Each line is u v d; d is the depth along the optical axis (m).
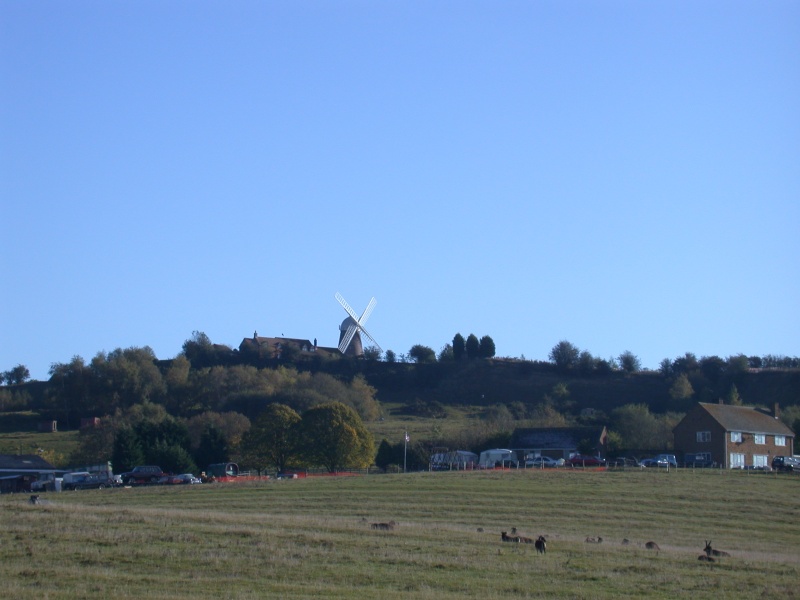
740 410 119.25
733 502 71.50
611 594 32.12
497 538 45.25
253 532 41.16
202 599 27.88
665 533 57.91
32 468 98.50
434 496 72.12
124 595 28.05
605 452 122.94
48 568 32.03
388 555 37.28
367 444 112.00
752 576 37.44
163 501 69.94
